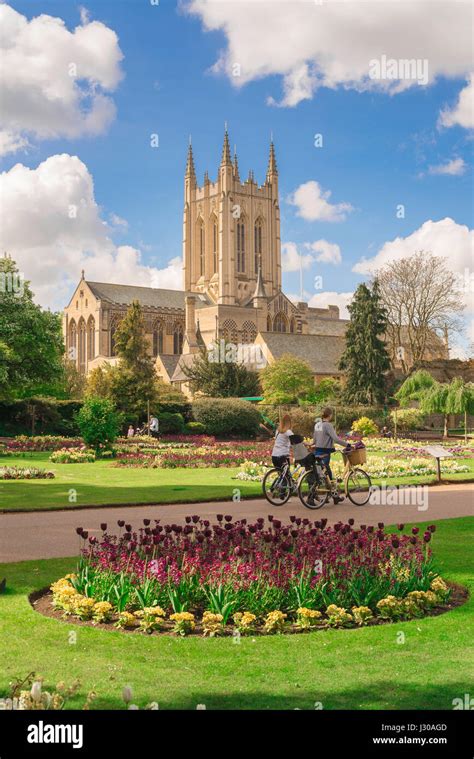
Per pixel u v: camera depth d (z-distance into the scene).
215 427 66.56
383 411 75.94
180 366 115.69
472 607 9.47
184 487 24.23
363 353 88.12
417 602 9.23
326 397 90.25
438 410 59.66
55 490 23.42
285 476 19.39
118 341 81.19
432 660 7.47
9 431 60.84
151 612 8.45
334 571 9.30
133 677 7.00
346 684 6.85
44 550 13.09
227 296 163.00
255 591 8.84
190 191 176.00
